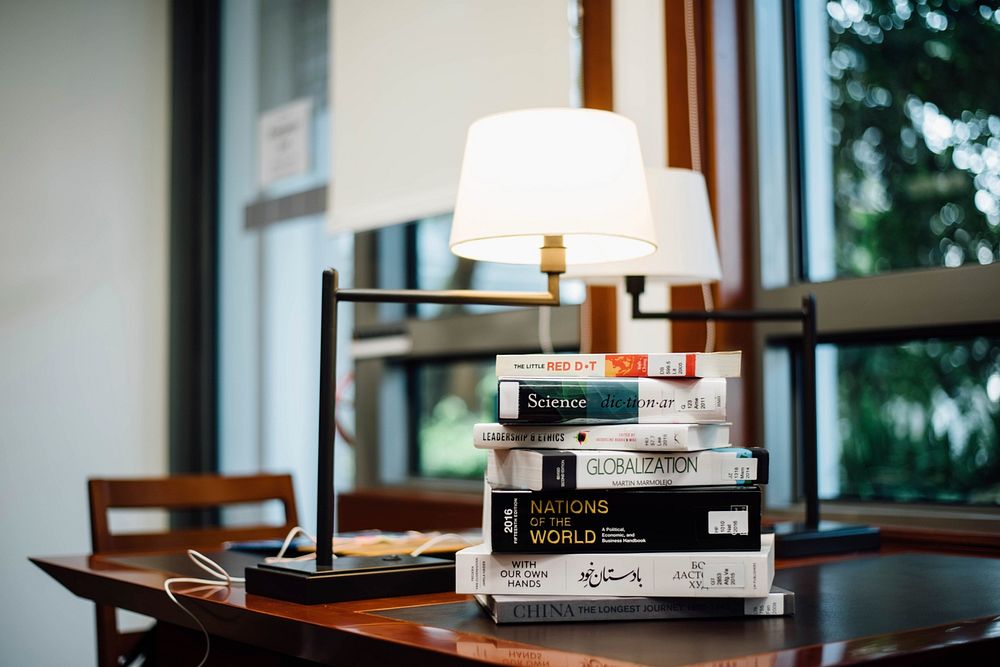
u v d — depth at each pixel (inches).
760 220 80.7
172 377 134.6
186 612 45.2
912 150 75.1
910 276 70.9
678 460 38.9
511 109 90.4
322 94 122.2
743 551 38.5
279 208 126.6
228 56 136.4
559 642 33.7
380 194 103.0
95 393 131.2
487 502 40.4
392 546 54.1
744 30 82.5
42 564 59.7
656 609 38.0
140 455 134.0
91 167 132.5
